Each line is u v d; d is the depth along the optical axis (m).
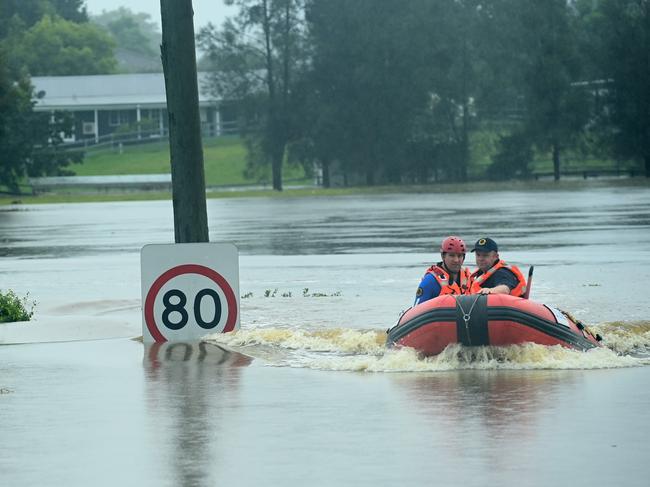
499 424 24.62
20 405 27.95
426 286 33.91
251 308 47.41
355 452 22.34
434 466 21.09
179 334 39.62
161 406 27.61
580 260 68.69
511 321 31.92
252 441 23.53
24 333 40.78
